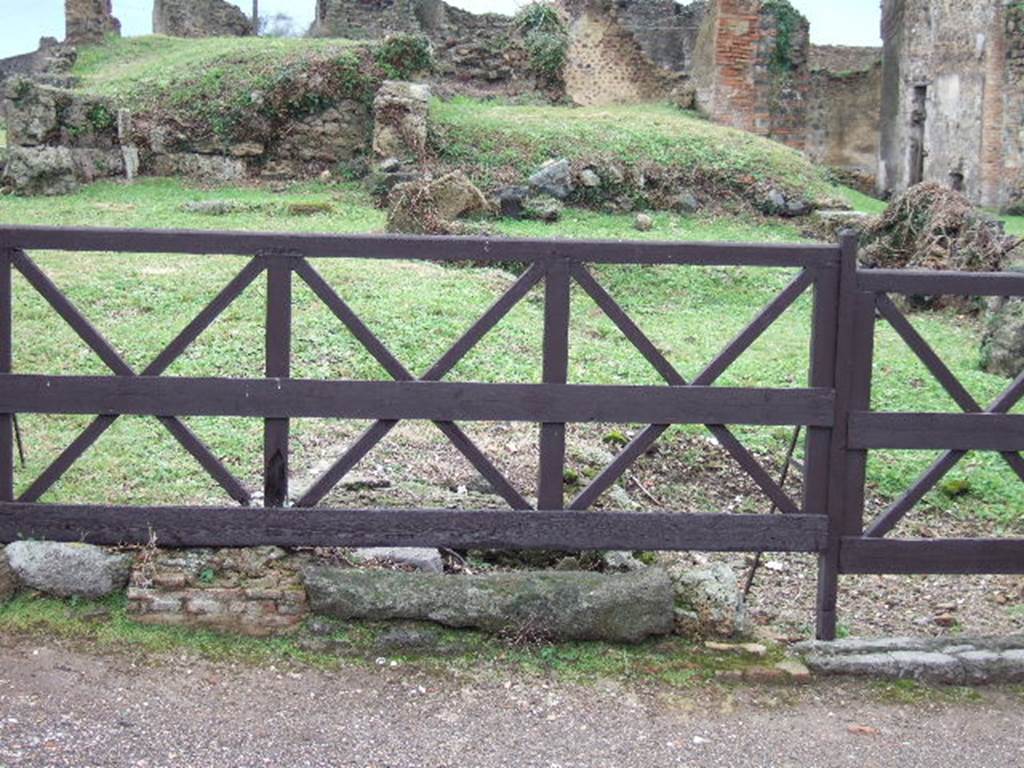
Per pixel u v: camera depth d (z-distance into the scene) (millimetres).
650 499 6273
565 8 22250
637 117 17281
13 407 4422
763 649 4445
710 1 20922
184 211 12883
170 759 3605
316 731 3828
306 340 7816
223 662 4242
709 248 4402
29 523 4492
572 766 3699
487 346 8102
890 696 4270
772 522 4535
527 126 15891
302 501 4508
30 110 14789
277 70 16172
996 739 3992
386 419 4445
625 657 4379
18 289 8906
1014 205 19500
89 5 21188
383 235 4375
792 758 3814
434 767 3654
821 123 24828
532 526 4508
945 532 6262
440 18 24219
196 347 7566
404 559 4637
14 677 4027
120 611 4438
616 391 4453
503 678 4227
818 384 4500
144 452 5961
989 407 4547
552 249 4402
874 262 12016
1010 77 19578
